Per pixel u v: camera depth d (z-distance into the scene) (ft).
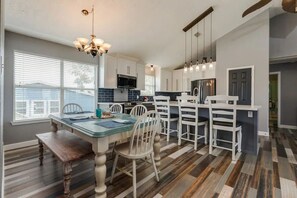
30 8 8.37
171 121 12.50
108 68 14.24
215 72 16.60
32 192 5.64
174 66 20.67
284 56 14.01
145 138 6.02
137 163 7.84
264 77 13.23
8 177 6.57
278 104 17.37
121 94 16.72
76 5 8.88
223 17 13.16
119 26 11.28
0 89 3.57
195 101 10.33
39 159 7.97
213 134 10.33
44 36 10.75
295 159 8.41
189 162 8.05
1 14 3.63
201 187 5.94
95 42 7.45
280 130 15.35
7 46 9.71
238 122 9.39
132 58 16.26
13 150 9.55
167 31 13.44
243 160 8.29
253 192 5.62
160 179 6.48
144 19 11.23
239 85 14.51
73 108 11.97
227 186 5.99
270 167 7.49
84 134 5.39
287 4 7.66
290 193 5.56
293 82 16.49
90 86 14.17
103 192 5.07
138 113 10.59
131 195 5.50
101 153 5.02
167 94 22.07
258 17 13.50
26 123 10.46
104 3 9.12
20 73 10.32
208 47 17.69
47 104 11.59
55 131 8.58
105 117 7.57
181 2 10.58
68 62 12.72
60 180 6.38
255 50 13.67
